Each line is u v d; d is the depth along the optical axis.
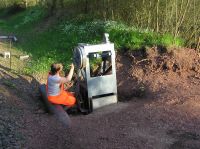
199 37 14.39
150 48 13.45
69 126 9.46
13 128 9.17
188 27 14.70
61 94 10.33
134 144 8.31
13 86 11.88
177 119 9.41
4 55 15.70
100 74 10.85
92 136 8.82
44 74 13.48
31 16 25.69
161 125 9.14
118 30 15.23
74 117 10.28
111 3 17.16
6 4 34.66
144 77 12.38
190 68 12.84
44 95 10.92
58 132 9.14
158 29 15.06
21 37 20.80
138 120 9.48
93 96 10.74
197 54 13.48
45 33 19.77
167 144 8.30
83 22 18.61
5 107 10.23
